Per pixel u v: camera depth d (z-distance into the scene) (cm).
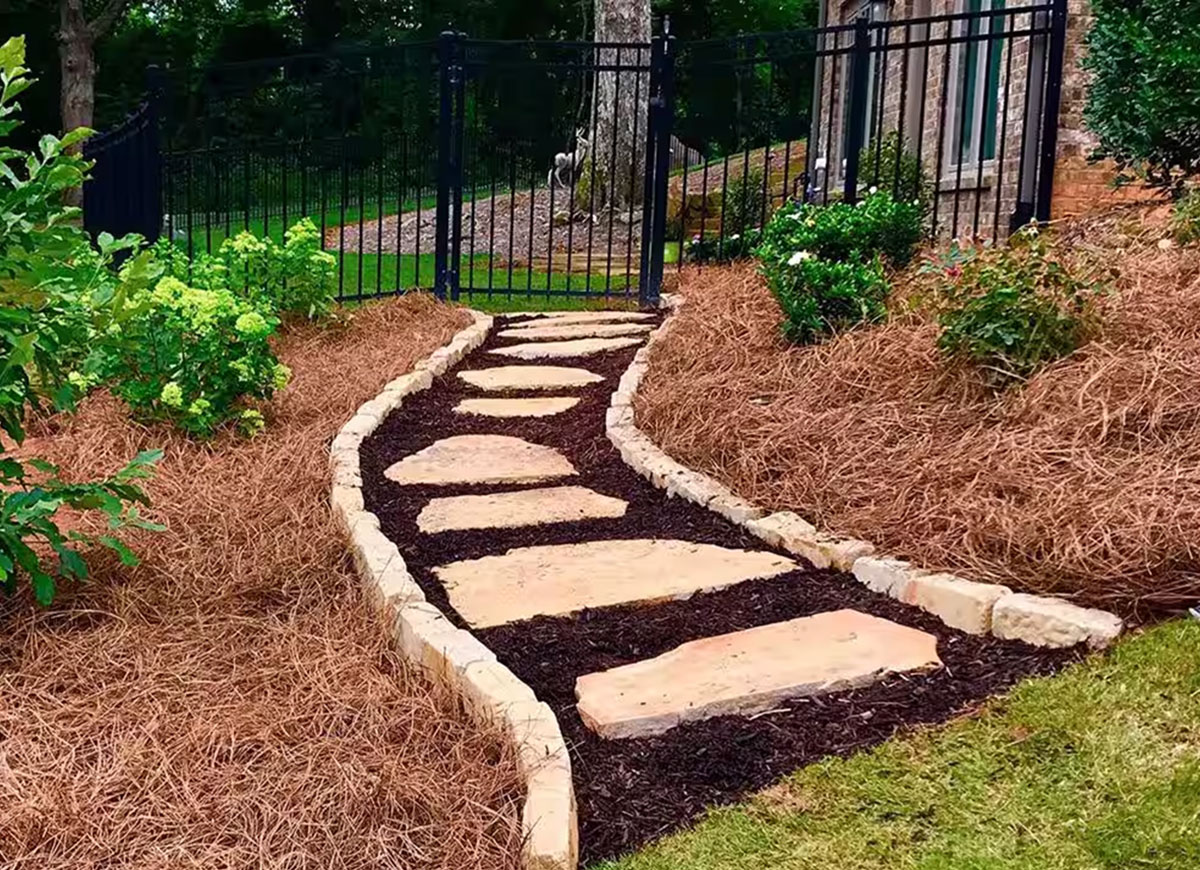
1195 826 169
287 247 586
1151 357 317
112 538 260
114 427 392
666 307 666
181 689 226
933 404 352
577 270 910
